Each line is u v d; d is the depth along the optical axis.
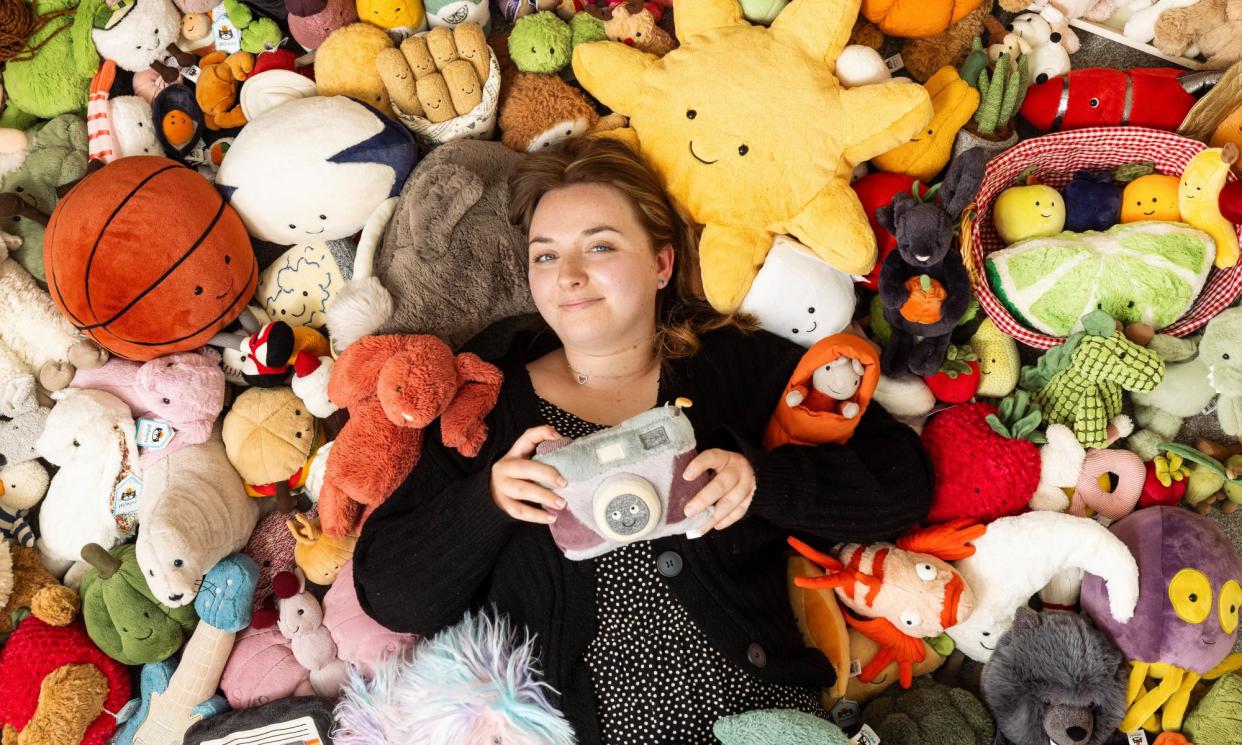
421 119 1.45
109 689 1.43
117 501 1.42
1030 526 1.35
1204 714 1.38
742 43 1.38
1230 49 1.48
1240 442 1.47
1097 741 1.34
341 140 1.34
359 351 1.30
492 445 1.31
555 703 1.24
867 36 1.48
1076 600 1.43
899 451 1.33
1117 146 1.43
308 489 1.46
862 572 1.33
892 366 1.43
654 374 1.37
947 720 1.38
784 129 1.35
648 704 1.21
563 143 1.41
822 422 1.29
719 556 1.26
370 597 1.28
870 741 1.35
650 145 1.40
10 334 1.41
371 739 1.30
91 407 1.38
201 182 1.34
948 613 1.29
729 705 1.22
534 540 1.25
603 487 1.03
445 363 1.28
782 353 1.40
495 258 1.42
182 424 1.39
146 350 1.36
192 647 1.40
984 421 1.41
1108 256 1.37
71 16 1.46
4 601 1.41
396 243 1.39
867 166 1.52
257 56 1.49
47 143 1.49
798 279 1.38
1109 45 1.56
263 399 1.41
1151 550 1.34
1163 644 1.31
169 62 1.51
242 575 1.39
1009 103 1.43
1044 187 1.44
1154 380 1.33
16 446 1.43
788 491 1.20
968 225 1.33
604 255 1.25
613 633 1.23
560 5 1.52
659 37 1.47
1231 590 1.31
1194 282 1.36
